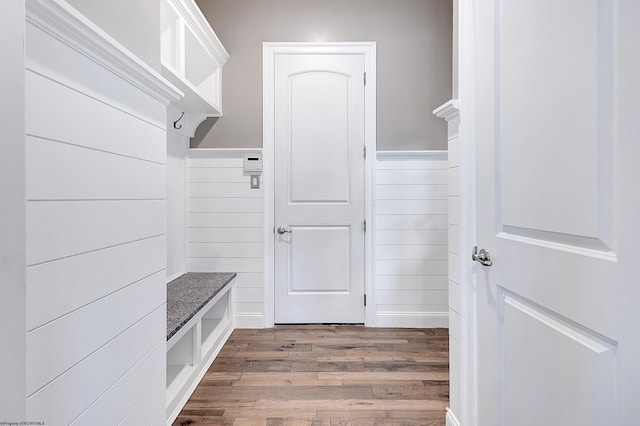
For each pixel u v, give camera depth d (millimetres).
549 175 932
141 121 1086
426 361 2311
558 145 895
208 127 2908
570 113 852
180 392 1781
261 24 2896
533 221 1001
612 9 738
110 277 926
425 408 1802
